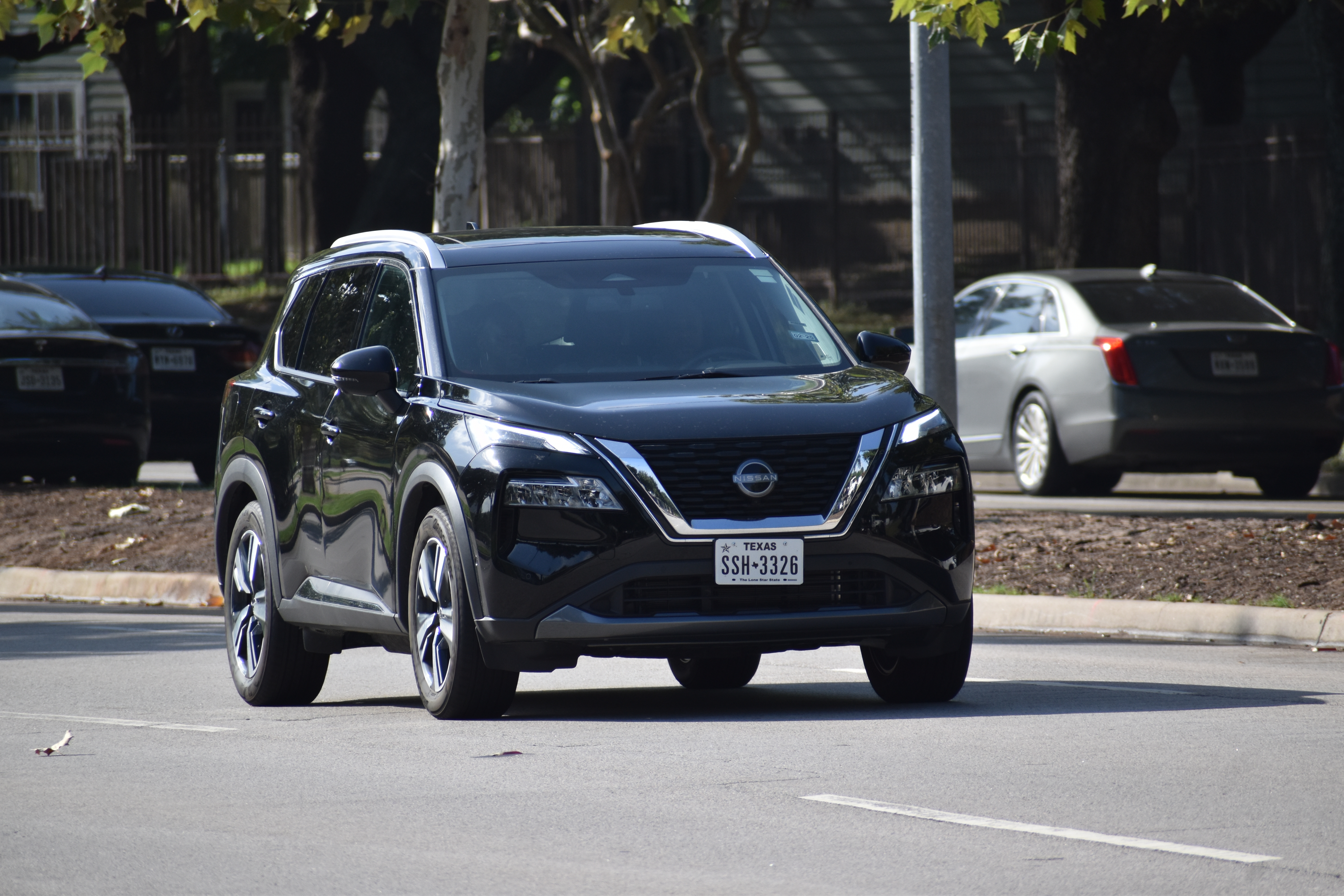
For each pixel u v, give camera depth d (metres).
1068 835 21.78
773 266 34.72
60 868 21.02
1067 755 26.80
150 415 71.12
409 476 31.17
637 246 34.66
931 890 19.44
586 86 85.81
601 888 19.73
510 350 32.19
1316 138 108.62
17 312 69.06
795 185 130.88
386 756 27.72
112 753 28.58
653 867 20.61
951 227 57.06
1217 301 67.94
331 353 35.53
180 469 92.81
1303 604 42.94
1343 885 19.47
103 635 45.78
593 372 31.95
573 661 29.61
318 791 25.14
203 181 129.00
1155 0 47.16
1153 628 43.75
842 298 126.38
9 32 61.88
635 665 40.03
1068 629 45.09
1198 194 116.31
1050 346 67.19
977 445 70.94
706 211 83.81
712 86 138.50
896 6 47.16
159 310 77.06
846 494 29.61
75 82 172.00
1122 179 88.06
